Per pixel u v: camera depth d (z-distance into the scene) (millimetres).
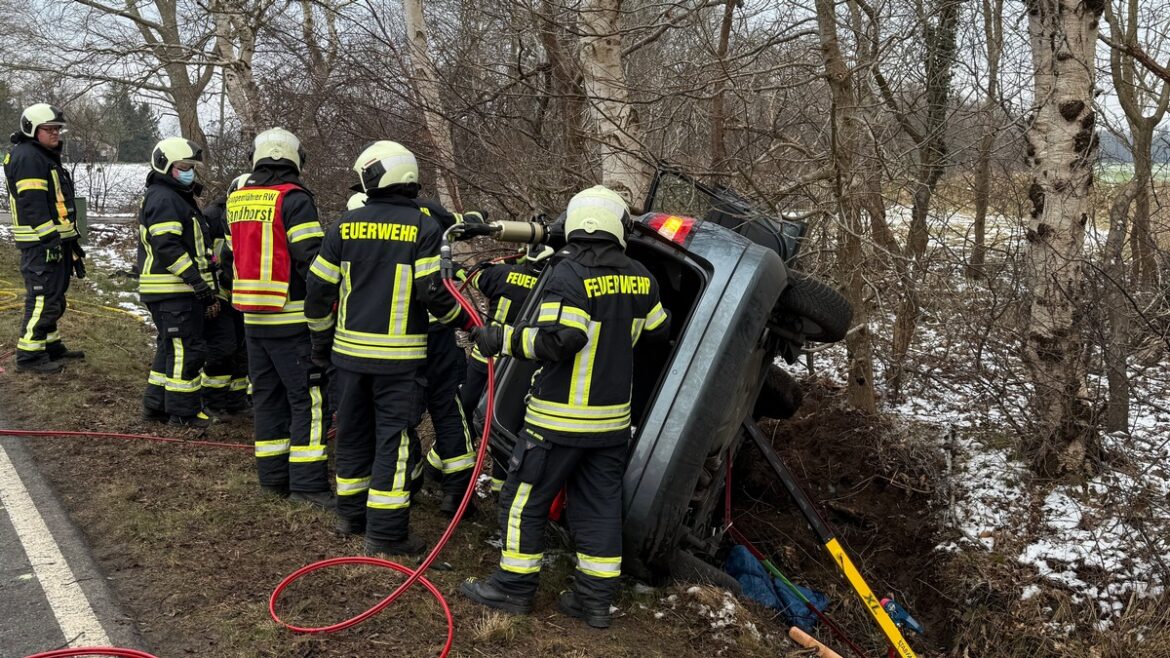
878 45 5973
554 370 3543
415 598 3580
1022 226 5777
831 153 5754
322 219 9961
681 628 3748
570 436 3502
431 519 4535
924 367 7000
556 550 4320
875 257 6102
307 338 4480
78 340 7363
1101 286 5414
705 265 4008
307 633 3240
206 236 5652
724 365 3789
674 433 3713
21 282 10414
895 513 5504
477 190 7555
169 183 5312
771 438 6152
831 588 5117
